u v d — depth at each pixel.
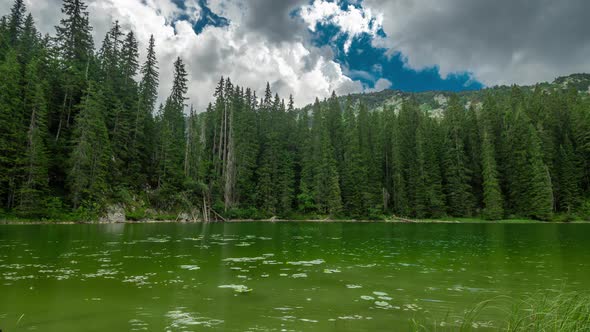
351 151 64.50
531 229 36.41
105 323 5.98
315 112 79.25
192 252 15.27
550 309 5.59
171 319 6.23
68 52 43.22
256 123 70.00
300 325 5.97
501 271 11.35
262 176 60.38
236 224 43.38
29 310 6.66
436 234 28.75
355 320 6.28
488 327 5.93
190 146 53.81
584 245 19.95
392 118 77.06
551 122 66.50
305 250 16.80
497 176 62.41
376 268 11.81
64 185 36.81
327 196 61.53
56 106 39.56
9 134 31.77
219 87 65.81
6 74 32.91
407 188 63.88
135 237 21.50
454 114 71.12
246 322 6.10
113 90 45.31
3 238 19.08
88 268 10.96
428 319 6.38
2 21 46.22
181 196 48.31
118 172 41.12
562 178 58.91
